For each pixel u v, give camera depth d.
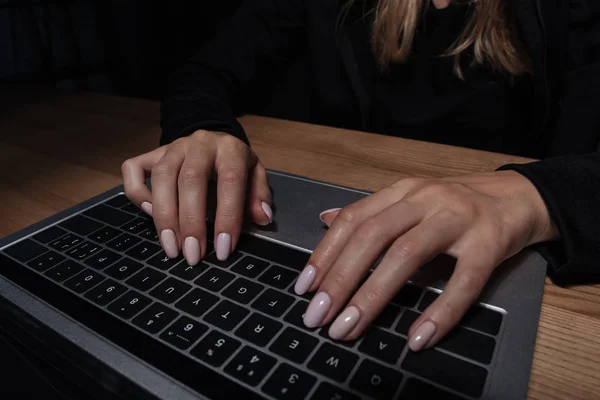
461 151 0.64
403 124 1.01
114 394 0.30
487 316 0.33
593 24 0.87
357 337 0.31
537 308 0.33
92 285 0.39
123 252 0.43
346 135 0.72
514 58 0.87
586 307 0.35
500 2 0.84
